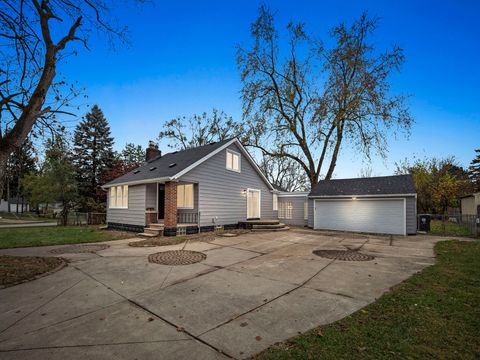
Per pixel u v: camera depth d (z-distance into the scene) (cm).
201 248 891
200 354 264
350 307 385
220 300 416
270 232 1437
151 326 328
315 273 579
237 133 2742
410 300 406
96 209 2488
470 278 530
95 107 3253
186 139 3259
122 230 1474
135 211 1396
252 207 1775
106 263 667
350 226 1577
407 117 1794
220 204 1479
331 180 1889
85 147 3123
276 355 259
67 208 2145
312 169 2175
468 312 359
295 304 398
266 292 453
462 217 1638
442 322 329
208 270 602
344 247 940
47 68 659
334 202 1645
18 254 775
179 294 445
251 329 318
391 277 547
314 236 1276
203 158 1345
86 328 323
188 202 1383
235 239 1123
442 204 2598
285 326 325
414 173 2883
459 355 256
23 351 270
